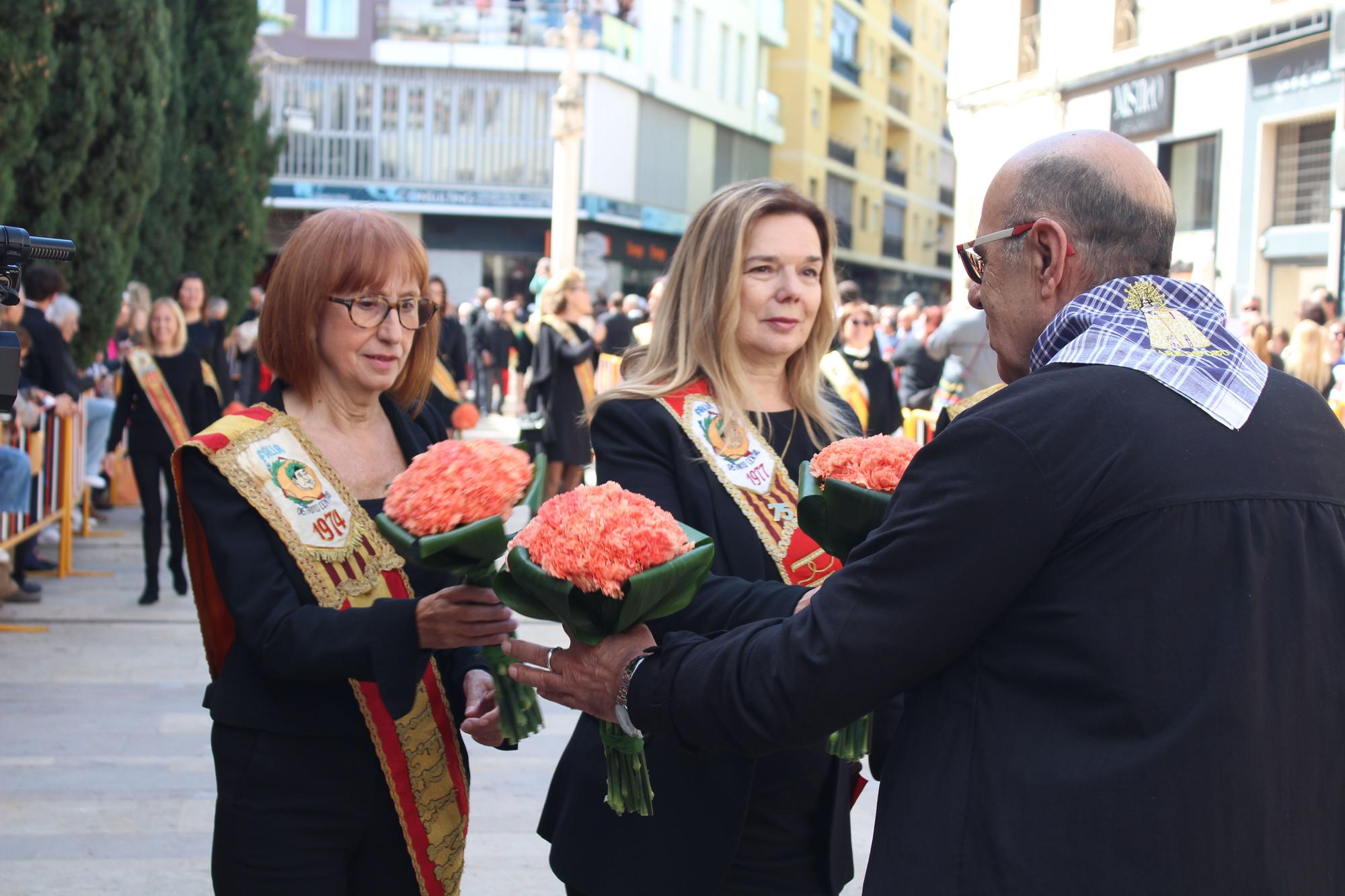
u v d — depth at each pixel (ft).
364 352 7.55
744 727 5.48
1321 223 47.11
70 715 16.74
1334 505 5.22
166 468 23.16
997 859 4.88
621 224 104.17
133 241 34.45
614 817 7.70
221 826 7.20
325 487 7.36
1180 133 53.26
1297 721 4.95
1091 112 58.49
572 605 6.03
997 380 22.66
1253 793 4.77
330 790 7.21
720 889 7.64
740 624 6.82
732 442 8.20
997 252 5.70
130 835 13.00
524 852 12.96
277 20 52.26
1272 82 48.26
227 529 7.00
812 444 8.63
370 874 7.52
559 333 30.86
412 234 7.76
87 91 31.86
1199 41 51.31
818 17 134.82
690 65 113.09
